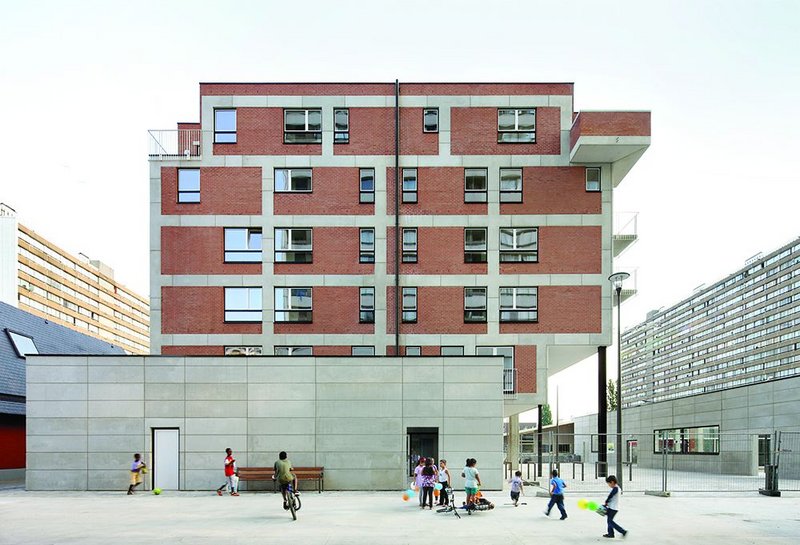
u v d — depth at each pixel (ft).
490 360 79.00
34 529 49.06
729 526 51.13
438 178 100.01
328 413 77.97
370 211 99.45
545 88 100.89
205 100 100.27
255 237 99.19
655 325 374.43
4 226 332.19
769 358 281.74
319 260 98.58
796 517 56.39
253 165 99.55
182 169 99.55
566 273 97.81
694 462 121.29
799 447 93.91
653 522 53.01
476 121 100.73
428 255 98.84
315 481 76.64
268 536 45.47
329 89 100.99
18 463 106.73
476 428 78.13
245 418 77.77
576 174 99.40
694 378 333.01
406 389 78.54
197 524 50.98
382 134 100.63
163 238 98.32
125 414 77.56
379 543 42.88
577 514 57.21
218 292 97.66
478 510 57.93
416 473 63.36
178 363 78.33
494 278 98.07
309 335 97.09
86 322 416.26
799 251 270.05
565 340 96.78
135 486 75.82
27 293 344.69
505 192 99.45
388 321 97.45
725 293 314.76
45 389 77.56
